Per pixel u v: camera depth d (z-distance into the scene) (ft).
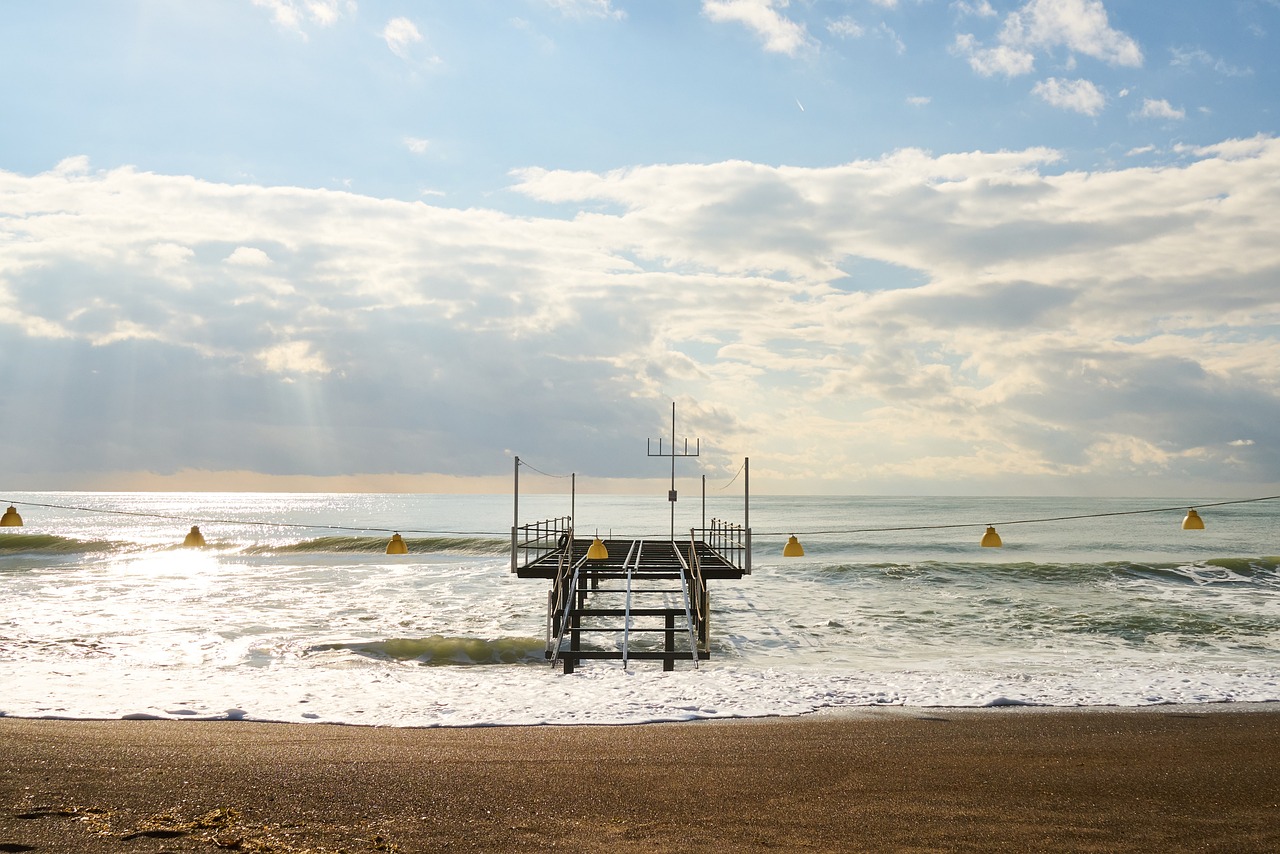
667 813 22.52
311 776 25.48
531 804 23.13
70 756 27.40
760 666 53.26
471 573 113.60
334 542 155.33
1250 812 23.21
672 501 91.56
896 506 472.03
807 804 23.52
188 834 19.88
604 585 100.78
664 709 38.32
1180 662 53.72
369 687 43.78
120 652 57.93
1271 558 110.22
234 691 42.24
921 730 34.09
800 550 56.70
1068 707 39.45
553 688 43.60
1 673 47.70
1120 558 136.26
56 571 119.14
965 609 78.64
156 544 152.66
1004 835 21.11
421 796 23.62
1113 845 20.49
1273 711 38.50
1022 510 403.13
